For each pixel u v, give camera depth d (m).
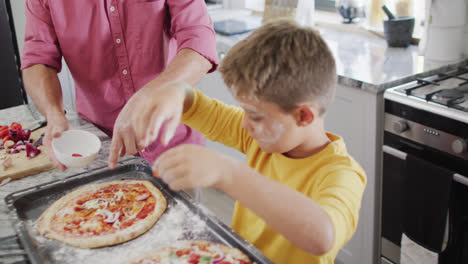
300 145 0.97
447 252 1.70
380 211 1.96
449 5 1.89
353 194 0.85
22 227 1.02
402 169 1.79
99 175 1.23
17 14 2.86
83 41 1.51
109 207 1.10
